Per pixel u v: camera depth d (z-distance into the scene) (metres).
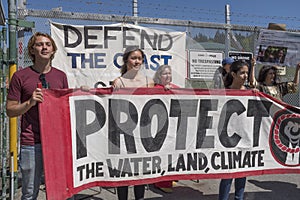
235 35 5.57
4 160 3.50
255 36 5.70
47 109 2.40
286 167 3.40
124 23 4.58
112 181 2.82
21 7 4.27
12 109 2.37
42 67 2.56
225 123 3.17
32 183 2.49
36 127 2.47
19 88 2.45
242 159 3.25
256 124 3.30
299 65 4.29
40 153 2.49
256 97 3.28
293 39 5.73
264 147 3.33
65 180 2.50
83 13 4.59
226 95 3.17
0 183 4.14
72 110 2.58
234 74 3.38
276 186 4.30
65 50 4.34
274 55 5.72
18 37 4.21
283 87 4.32
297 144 3.41
